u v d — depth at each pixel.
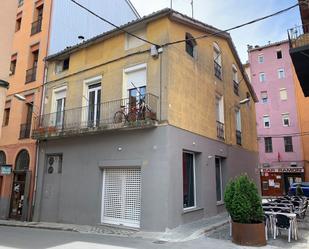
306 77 13.34
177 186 10.94
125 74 12.73
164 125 10.90
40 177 14.72
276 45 34.62
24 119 16.84
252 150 21.42
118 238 9.33
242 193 8.45
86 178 12.82
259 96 34.34
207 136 13.99
